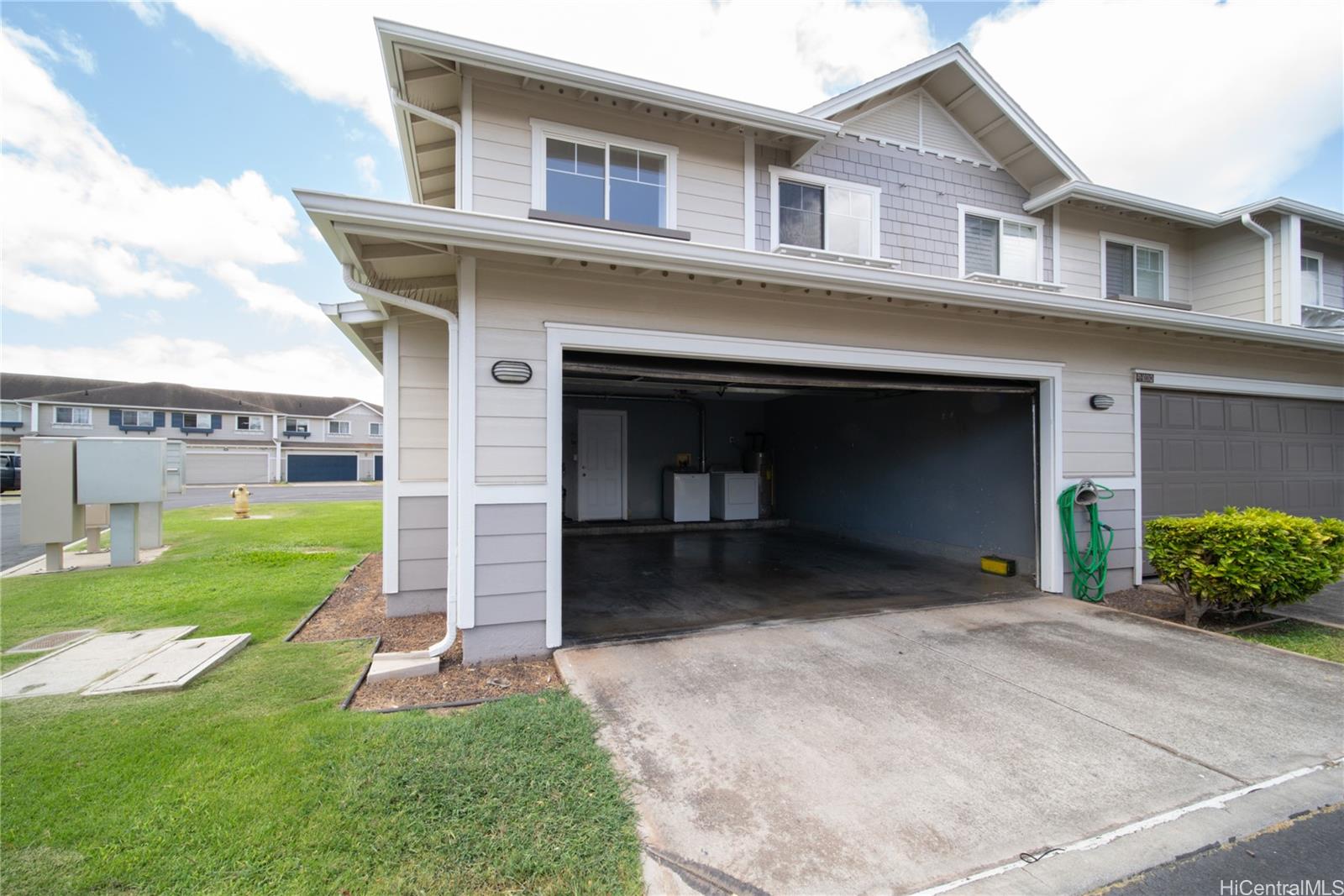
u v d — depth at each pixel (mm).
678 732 2939
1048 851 2100
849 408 9719
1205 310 8328
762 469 11688
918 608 5348
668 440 11766
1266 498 7273
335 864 1948
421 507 5297
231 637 4352
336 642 4402
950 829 2211
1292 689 3531
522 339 4062
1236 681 3643
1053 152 6941
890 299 5098
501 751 2666
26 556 8094
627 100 5363
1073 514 5957
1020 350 5781
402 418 5293
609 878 1921
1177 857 2084
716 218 5820
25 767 2529
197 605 5379
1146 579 6508
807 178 6281
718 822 2232
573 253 3781
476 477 3943
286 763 2555
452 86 5148
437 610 5305
